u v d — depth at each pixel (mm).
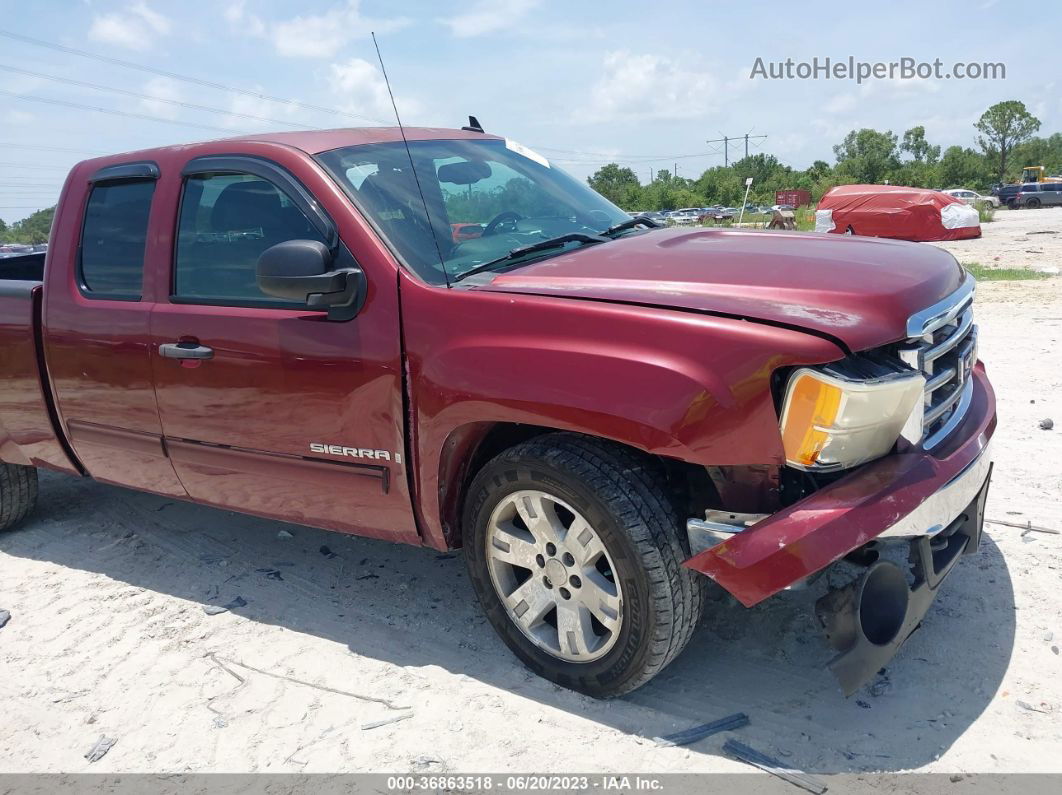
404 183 3355
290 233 3271
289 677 3193
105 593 4004
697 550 2559
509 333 2705
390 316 2959
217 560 4250
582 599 2818
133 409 3785
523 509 2883
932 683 2857
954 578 3498
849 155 116812
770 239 3279
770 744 2633
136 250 3740
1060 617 3164
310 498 3377
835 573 2684
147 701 3115
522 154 4125
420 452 2963
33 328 4066
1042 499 4211
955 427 2926
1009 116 112500
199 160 3586
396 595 3758
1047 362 7129
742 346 2391
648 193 102062
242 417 3400
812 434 2379
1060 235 26656
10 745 2930
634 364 2484
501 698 2953
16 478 4664
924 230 27281
